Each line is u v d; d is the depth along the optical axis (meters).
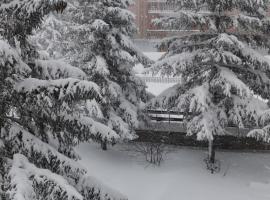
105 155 20.27
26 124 7.26
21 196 5.24
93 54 19.25
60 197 5.80
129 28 20.23
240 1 17.11
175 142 22.23
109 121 18.89
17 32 6.59
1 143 6.48
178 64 17.58
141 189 16.72
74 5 19.84
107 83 18.78
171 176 17.78
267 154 21.03
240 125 17.86
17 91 6.50
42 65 7.20
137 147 20.52
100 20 18.23
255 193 16.20
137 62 20.23
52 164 6.89
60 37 29.16
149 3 47.69
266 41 18.14
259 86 18.45
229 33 17.98
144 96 21.64
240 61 16.88
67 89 6.25
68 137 7.73
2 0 6.42
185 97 17.81
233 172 18.48
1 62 5.64
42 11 6.14
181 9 18.48
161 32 46.97
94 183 7.59
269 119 15.61
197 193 16.31
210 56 17.28
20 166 5.99
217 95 18.66
